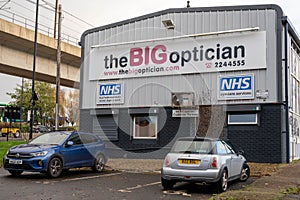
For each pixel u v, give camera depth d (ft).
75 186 32.89
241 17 54.75
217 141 32.07
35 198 26.86
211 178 29.55
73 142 40.91
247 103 53.16
